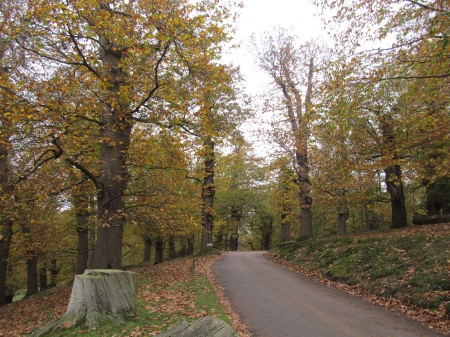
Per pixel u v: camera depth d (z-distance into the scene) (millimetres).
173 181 11938
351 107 10305
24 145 10258
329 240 17016
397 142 12453
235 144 18531
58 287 19219
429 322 7035
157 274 14633
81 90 11711
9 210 10016
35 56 11188
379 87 11164
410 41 9523
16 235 13258
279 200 23062
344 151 13352
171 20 9203
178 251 45188
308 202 21438
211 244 25250
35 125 9516
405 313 7805
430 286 8234
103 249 10273
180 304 7973
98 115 10953
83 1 8945
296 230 48156
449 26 7785
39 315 10820
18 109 8562
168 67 10867
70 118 9609
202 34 10031
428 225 15977
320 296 9992
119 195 10227
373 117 13633
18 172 10555
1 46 10430
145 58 10828
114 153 10797
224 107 19156
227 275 14461
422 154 12367
